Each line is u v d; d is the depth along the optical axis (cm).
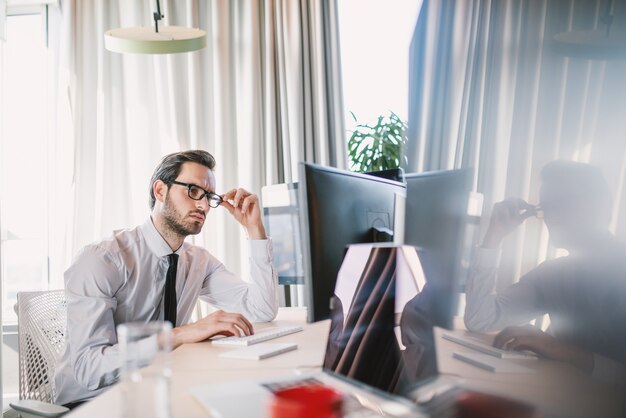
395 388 77
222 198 195
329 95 354
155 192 191
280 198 239
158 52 254
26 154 373
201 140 359
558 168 41
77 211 358
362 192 119
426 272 68
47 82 374
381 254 88
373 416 77
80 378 152
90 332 159
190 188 189
